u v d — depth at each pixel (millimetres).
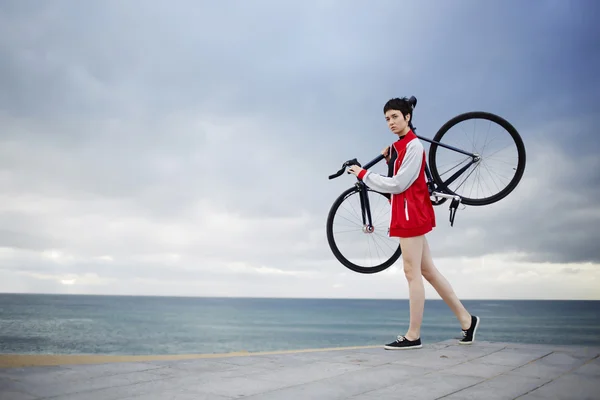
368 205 4484
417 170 4137
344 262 4535
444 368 3418
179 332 64562
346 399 2594
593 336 59188
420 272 4281
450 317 101875
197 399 2572
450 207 4379
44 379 2963
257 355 4020
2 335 54312
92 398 2572
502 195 4332
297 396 2646
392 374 3221
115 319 91500
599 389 2791
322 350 4320
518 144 4305
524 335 60094
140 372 3254
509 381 3002
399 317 117875
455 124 4438
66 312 114188
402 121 4273
